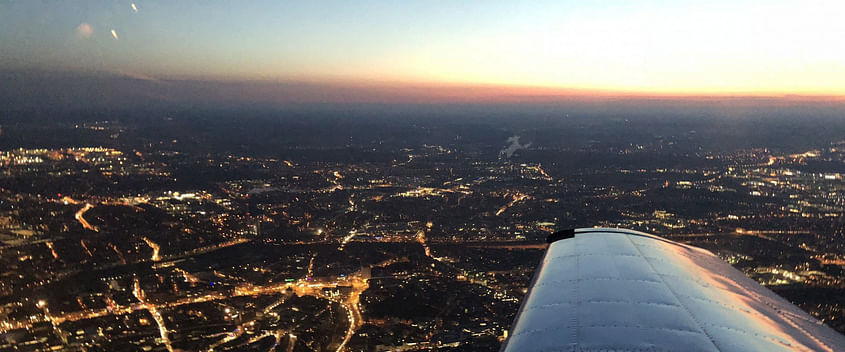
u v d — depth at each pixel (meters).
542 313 3.88
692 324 3.51
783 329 3.68
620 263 4.97
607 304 3.90
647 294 4.12
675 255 5.42
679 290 4.24
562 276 4.73
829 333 3.79
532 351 3.22
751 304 4.20
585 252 5.44
